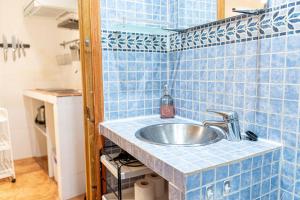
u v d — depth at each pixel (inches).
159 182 53.3
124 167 50.6
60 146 77.3
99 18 56.3
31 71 117.6
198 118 57.6
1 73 110.8
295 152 37.8
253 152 37.0
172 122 58.3
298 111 37.1
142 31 60.5
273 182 39.4
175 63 64.4
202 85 55.7
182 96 62.6
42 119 112.9
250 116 44.9
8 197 80.0
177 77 64.1
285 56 38.4
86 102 59.8
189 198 30.8
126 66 61.0
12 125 114.8
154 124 56.6
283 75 38.9
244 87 45.7
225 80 49.6
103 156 57.1
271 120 41.3
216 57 51.4
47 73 121.6
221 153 36.8
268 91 41.4
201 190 31.6
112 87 59.6
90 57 57.2
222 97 50.6
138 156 41.1
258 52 42.7
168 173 33.2
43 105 115.2
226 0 49.0
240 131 44.8
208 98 54.2
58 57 120.6
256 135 43.6
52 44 121.6
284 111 39.1
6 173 92.7
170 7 64.8
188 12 58.7
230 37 47.9
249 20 43.9
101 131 57.6
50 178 94.8
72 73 116.5
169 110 64.0
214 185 32.6
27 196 80.9
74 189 80.7
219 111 44.8
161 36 65.3
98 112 58.2
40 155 121.6
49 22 119.8
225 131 43.8
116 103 60.4
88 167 61.4
